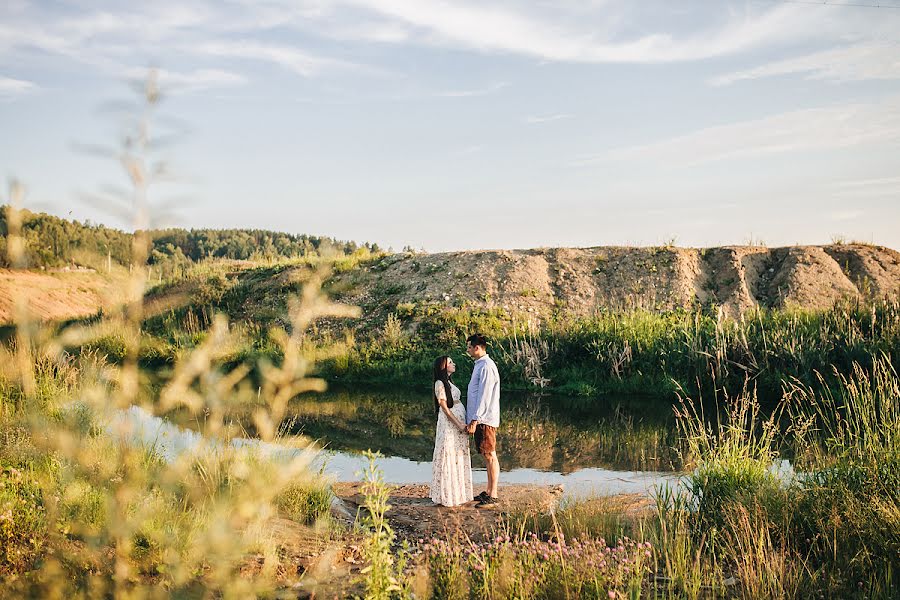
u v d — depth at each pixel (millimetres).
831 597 5102
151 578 2920
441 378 8406
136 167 1920
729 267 26469
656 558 5891
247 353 19922
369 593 4465
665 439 12133
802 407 13547
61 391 4312
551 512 7445
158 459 3248
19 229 1970
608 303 24875
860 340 15227
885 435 7086
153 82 1928
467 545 6512
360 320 24016
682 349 17453
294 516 6871
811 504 6406
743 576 5395
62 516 2643
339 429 13328
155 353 17922
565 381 18047
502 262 26750
